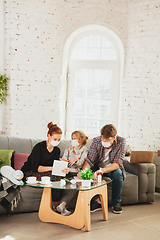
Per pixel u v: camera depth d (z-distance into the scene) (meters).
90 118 4.75
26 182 2.33
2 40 4.26
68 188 2.21
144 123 4.30
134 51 4.34
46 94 4.41
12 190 2.56
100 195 2.63
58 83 4.45
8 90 4.30
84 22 4.38
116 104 4.64
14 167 3.00
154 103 4.23
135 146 4.36
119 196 2.90
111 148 2.98
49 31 4.34
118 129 4.59
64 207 2.54
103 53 4.69
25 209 2.75
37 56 4.34
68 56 4.71
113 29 4.38
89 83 4.72
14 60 4.29
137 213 2.91
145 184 3.23
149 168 3.26
